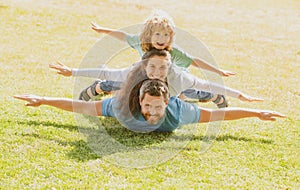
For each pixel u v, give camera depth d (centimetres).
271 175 352
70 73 453
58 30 723
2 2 829
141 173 346
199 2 1030
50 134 392
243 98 477
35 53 609
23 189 316
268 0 1112
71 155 363
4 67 546
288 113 473
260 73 600
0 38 659
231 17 924
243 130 422
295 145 402
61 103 418
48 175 334
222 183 336
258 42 760
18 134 388
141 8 907
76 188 321
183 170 352
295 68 636
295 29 870
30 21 748
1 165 342
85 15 811
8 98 458
